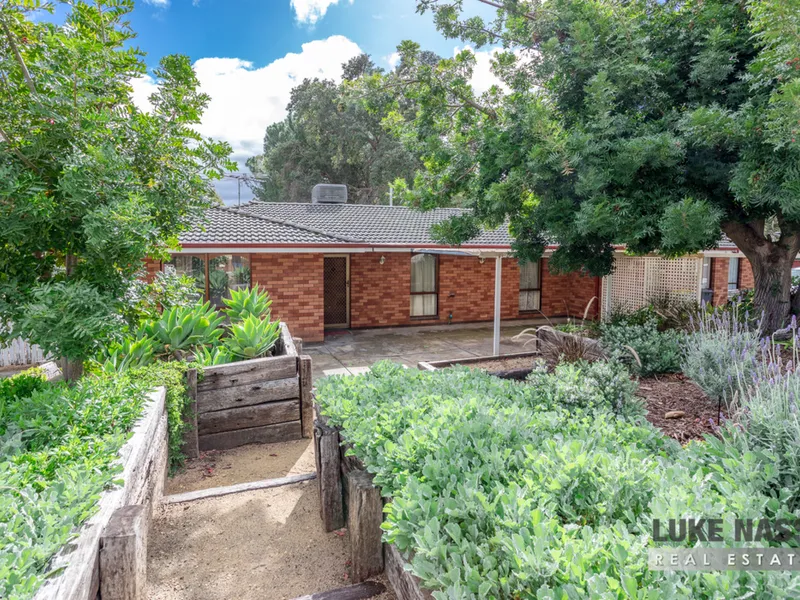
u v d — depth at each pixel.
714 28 6.46
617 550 1.71
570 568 1.67
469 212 8.55
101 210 3.93
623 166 5.96
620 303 12.75
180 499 4.59
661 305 9.94
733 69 6.47
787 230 7.48
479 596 1.75
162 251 5.20
